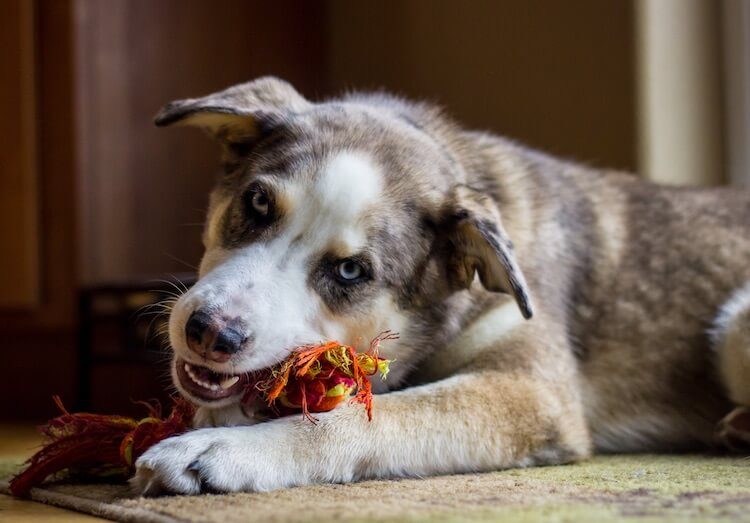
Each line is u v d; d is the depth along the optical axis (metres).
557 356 1.05
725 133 1.62
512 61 1.70
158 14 1.69
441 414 0.96
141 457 0.86
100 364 1.59
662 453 1.13
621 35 1.56
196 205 1.73
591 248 1.14
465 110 1.77
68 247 1.62
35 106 1.62
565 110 1.63
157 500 0.83
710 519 0.75
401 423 0.94
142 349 1.52
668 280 1.16
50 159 1.62
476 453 0.96
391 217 0.97
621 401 1.13
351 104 1.09
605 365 1.13
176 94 1.71
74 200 1.61
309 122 1.02
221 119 1.04
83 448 0.92
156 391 1.58
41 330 1.66
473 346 1.03
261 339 0.90
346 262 0.95
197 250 1.73
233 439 0.87
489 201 1.00
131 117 1.66
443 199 1.00
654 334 1.14
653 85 1.55
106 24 1.63
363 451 0.91
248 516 0.76
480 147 1.12
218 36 1.77
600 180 1.21
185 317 0.89
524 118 1.69
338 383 0.92
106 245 1.63
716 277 1.16
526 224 1.08
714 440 1.14
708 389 1.14
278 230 0.95
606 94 1.58
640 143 1.55
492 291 1.01
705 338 1.15
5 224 1.64
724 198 1.23
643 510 0.78
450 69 1.79
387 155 1.00
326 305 0.95
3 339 1.71
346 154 0.98
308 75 1.91
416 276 0.99
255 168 0.99
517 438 0.98
